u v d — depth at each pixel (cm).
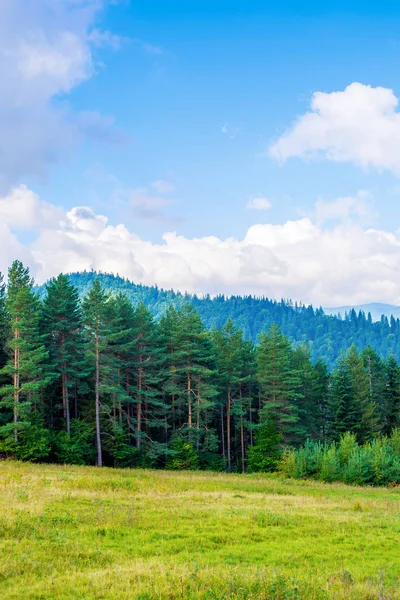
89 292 4753
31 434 4134
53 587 962
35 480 2541
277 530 1684
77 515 1641
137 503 2025
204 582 999
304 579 1062
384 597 971
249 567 1193
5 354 4756
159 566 1131
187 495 2439
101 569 1115
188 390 5441
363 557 1409
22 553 1166
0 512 1588
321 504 2469
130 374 5422
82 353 4994
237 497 2555
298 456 4578
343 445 4803
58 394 5200
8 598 909
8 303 4372
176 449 4994
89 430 4631
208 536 1519
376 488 3872
